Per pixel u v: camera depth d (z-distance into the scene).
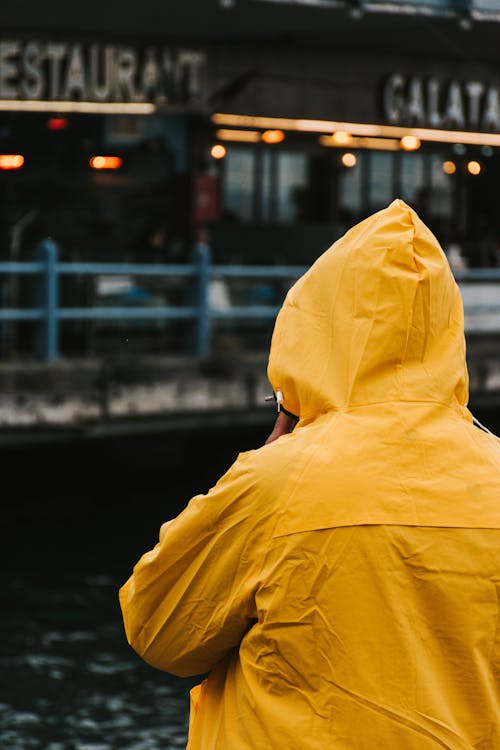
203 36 18.27
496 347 18.67
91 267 15.49
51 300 14.81
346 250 2.32
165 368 14.79
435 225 22.58
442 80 20.67
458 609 2.18
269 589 2.22
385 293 2.27
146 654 2.41
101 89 17.19
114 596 10.55
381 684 2.15
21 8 15.35
